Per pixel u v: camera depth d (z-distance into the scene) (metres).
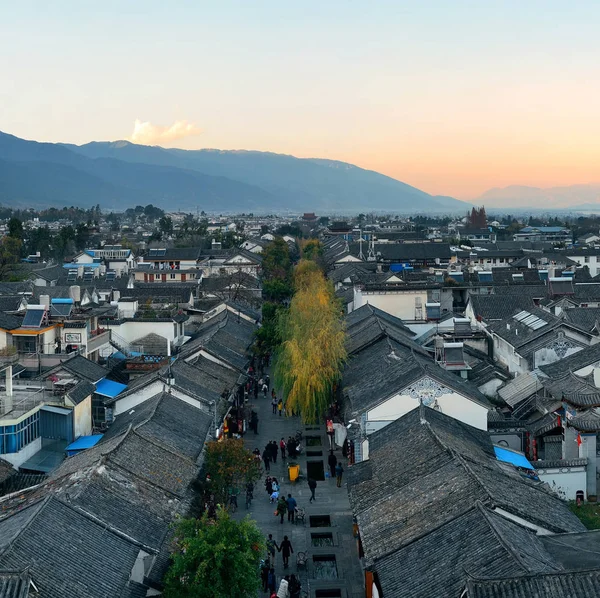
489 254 170.00
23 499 34.56
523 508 31.95
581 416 46.22
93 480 34.47
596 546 29.09
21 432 46.44
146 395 54.09
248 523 31.42
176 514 35.12
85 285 114.88
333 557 40.94
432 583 26.44
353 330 74.81
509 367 72.56
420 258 163.38
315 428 64.94
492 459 41.53
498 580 23.77
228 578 29.59
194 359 66.69
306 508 47.41
